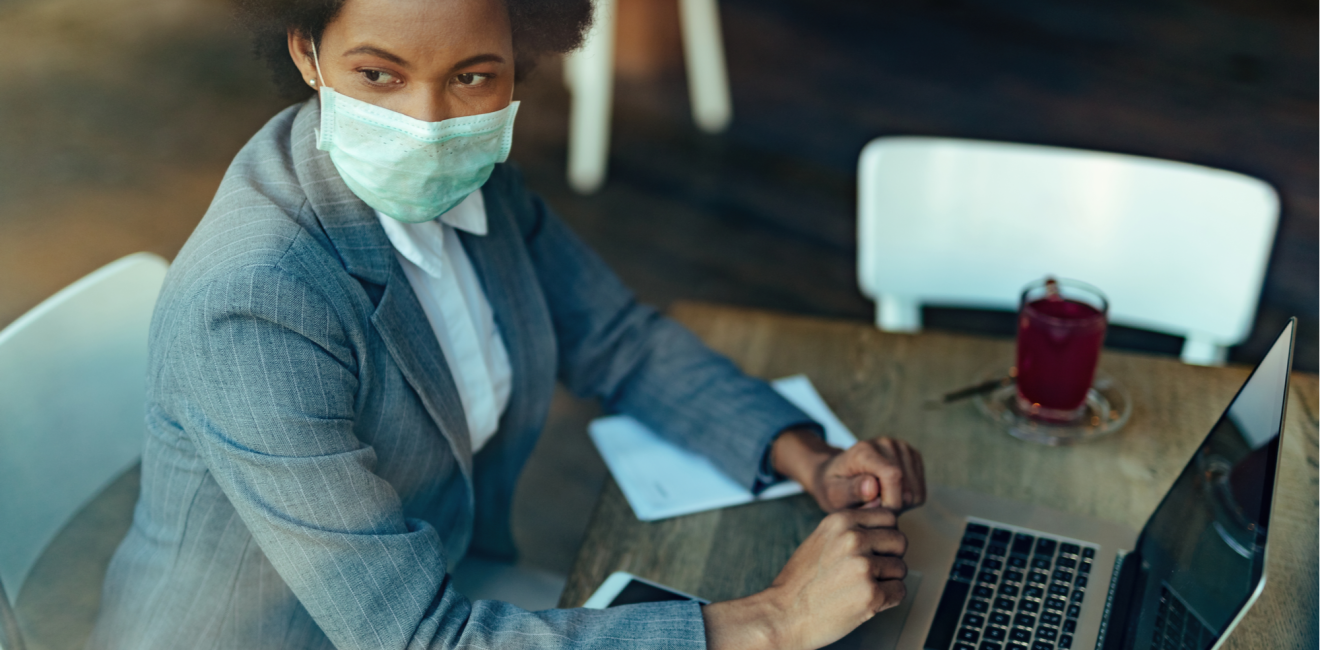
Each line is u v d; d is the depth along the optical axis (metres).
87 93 3.60
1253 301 1.39
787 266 2.79
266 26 0.83
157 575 0.91
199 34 3.98
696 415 1.12
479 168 0.86
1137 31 3.98
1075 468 1.06
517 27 0.87
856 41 3.99
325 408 0.78
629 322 1.19
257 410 0.76
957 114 3.49
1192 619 0.76
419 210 0.87
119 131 3.37
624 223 2.98
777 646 0.83
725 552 0.97
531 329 1.09
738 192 3.12
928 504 1.01
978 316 2.63
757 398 1.10
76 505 1.08
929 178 1.49
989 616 0.88
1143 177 1.44
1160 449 1.08
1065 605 0.89
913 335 1.29
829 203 3.06
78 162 3.21
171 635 0.91
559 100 3.57
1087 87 3.62
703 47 3.38
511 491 1.19
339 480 0.78
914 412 1.15
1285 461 1.04
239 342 0.75
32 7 4.20
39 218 2.94
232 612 0.90
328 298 0.80
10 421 1.02
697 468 1.09
